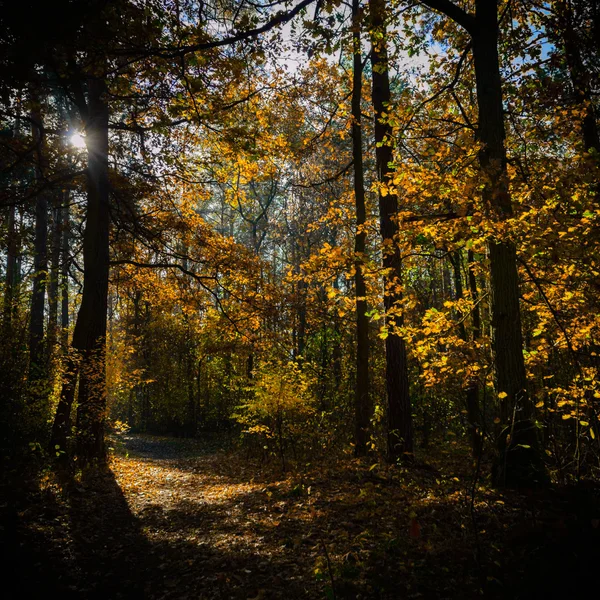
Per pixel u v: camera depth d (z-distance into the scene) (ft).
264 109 33.24
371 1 21.74
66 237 69.41
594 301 18.67
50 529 18.38
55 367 32.71
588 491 10.73
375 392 51.85
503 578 10.68
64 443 29.78
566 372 23.41
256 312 43.86
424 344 22.59
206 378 87.51
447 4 22.48
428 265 41.09
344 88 39.24
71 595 13.93
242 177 41.37
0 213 44.91
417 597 11.36
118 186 40.19
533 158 21.65
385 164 32.27
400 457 28.27
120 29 17.46
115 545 18.44
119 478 31.45
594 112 25.34
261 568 15.33
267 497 25.00
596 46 24.18
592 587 8.75
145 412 97.91
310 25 20.70
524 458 19.15
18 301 40.19
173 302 49.96
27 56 12.93
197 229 45.34
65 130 38.34
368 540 15.87
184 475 37.01
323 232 82.69
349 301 27.17
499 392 20.49
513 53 29.14
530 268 21.11
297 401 37.24
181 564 16.57
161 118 23.45
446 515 16.72
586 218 15.65
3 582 13.69
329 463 33.32
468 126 25.14
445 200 20.62
